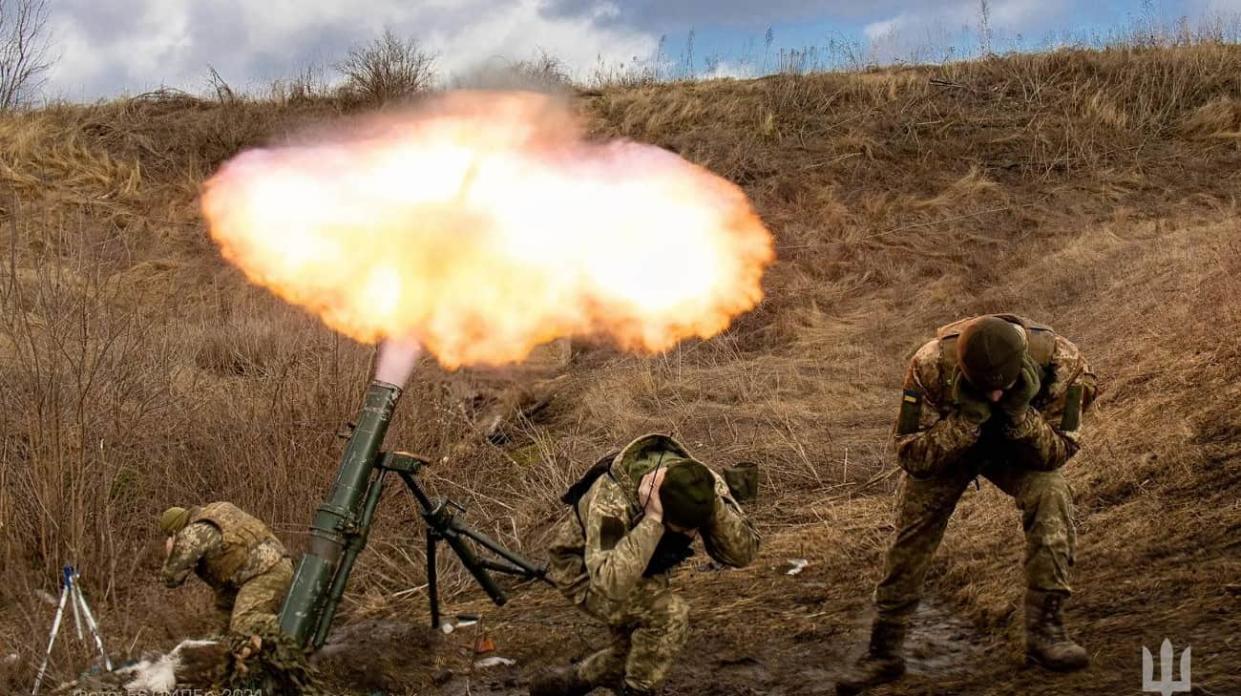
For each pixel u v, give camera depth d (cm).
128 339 750
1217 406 615
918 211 1507
